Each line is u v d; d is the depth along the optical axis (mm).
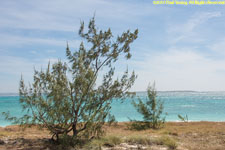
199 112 43125
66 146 9469
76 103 10539
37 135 13047
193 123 22203
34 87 10414
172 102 79625
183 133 14594
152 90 20047
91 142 9797
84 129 11109
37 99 10398
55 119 10266
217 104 67875
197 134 14086
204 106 59188
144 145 9828
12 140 10828
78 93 10508
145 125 19328
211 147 10180
